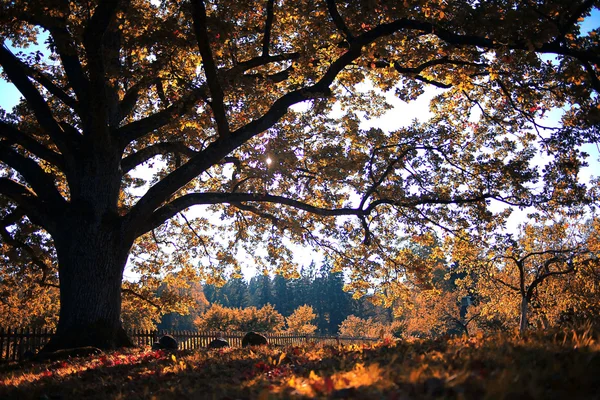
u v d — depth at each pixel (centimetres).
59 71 1856
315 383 416
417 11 1327
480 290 3397
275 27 1736
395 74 1694
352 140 1866
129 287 2422
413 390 357
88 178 1437
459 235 1833
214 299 14525
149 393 573
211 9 1533
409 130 1781
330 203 1856
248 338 1552
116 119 1622
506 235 1797
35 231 1938
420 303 4938
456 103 1933
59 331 1338
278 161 1681
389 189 1781
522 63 1432
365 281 2103
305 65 1476
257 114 1802
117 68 1343
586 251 2658
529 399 326
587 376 374
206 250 2381
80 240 1377
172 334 2303
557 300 2886
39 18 1138
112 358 1061
